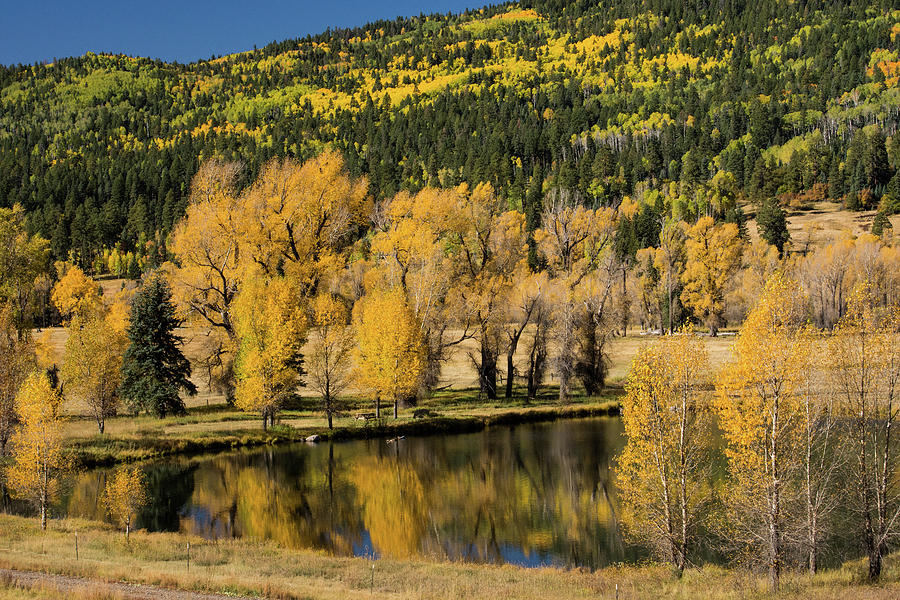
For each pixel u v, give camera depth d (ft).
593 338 217.15
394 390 179.52
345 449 163.53
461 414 192.95
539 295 216.33
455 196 222.89
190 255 205.46
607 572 86.48
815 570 84.53
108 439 161.07
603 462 149.69
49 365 212.84
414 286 201.87
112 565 76.33
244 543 98.12
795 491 87.25
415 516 117.19
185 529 109.91
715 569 86.38
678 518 90.12
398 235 204.13
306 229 217.56
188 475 142.82
